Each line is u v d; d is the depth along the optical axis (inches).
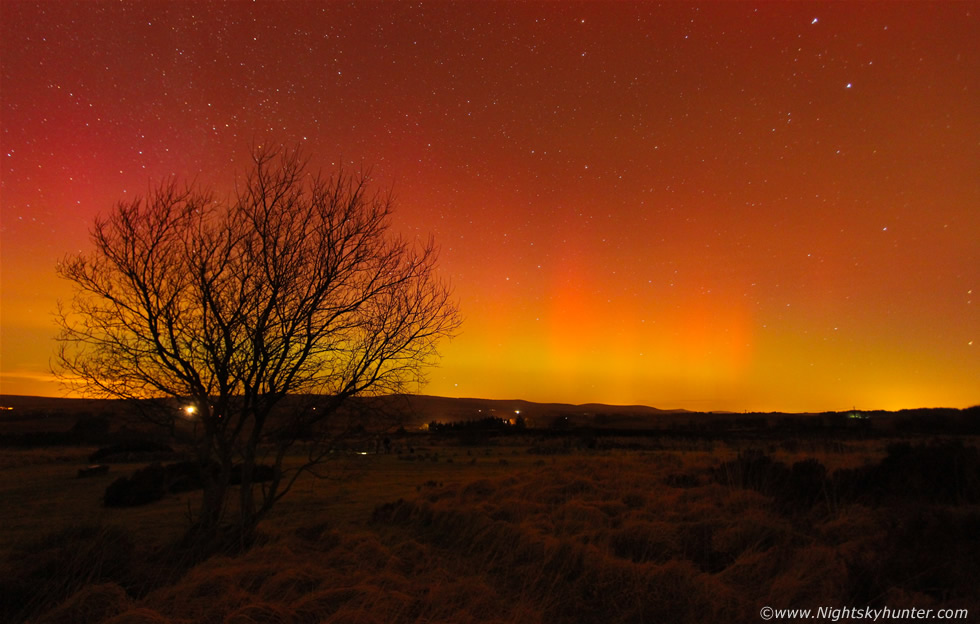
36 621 194.9
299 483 729.6
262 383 321.4
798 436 1668.3
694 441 1660.9
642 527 334.0
